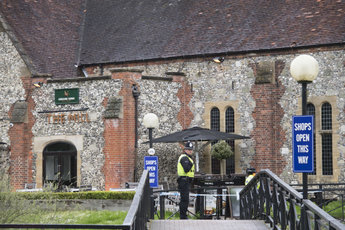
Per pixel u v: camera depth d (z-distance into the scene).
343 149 25.38
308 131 11.30
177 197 23.22
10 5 30.94
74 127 27.33
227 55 27.91
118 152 26.17
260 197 14.66
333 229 7.61
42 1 32.91
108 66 30.48
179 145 27.97
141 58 29.55
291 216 10.98
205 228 13.61
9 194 17.30
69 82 27.59
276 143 26.55
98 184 26.58
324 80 25.86
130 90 26.66
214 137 24.78
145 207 13.34
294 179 26.05
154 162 18.42
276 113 26.66
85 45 32.25
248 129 27.22
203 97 28.31
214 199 21.97
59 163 27.78
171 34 30.41
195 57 28.56
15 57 28.73
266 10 29.20
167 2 32.75
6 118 28.64
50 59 30.22
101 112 26.81
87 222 18.75
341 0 27.56
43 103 28.03
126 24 32.50
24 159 28.14
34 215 18.08
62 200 21.56
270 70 26.72
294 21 27.77
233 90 27.67
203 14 30.81
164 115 27.72
